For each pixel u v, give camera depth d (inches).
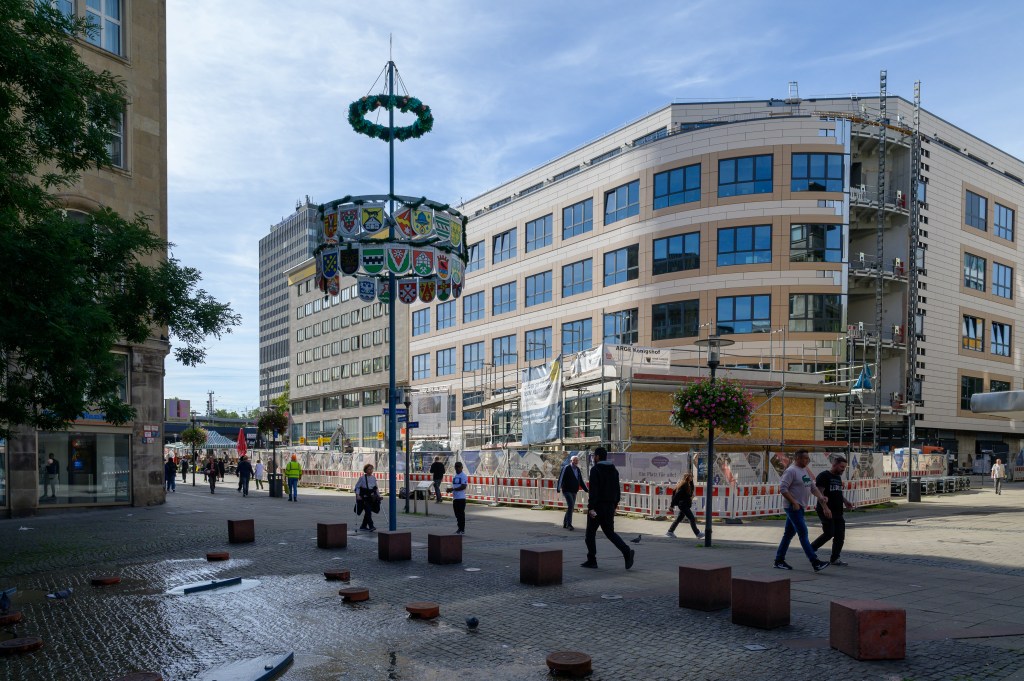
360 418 2851.9
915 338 1738.4
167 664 260.5
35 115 476.4
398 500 1171.9
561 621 315.6
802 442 1045.8
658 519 815.7
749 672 242.2
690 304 1596.9
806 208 1535.4
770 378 1075.9
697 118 1923.0
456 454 1160.2
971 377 1905.8
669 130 1932.8
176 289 617.0
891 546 561.9
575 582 407.5
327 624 314.7
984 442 1973.4
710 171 1598.2
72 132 487.2
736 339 1541.6
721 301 1563.7
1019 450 1937.7
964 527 714.8
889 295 1769.2
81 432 945.5
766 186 1552.7
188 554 533.6
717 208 1583.4
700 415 584.7
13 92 458.6
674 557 512.4
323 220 622.2
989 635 281.7
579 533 689.6
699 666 249.9
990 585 386.9
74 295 476.1
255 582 414.3
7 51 423.8
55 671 253.9
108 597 377.1
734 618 307.0
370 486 696.4
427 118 644.7
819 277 1523.1
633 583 403.5
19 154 468.1
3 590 394.0
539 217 2005.4
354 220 602.2
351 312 2938.0
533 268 2009.1
